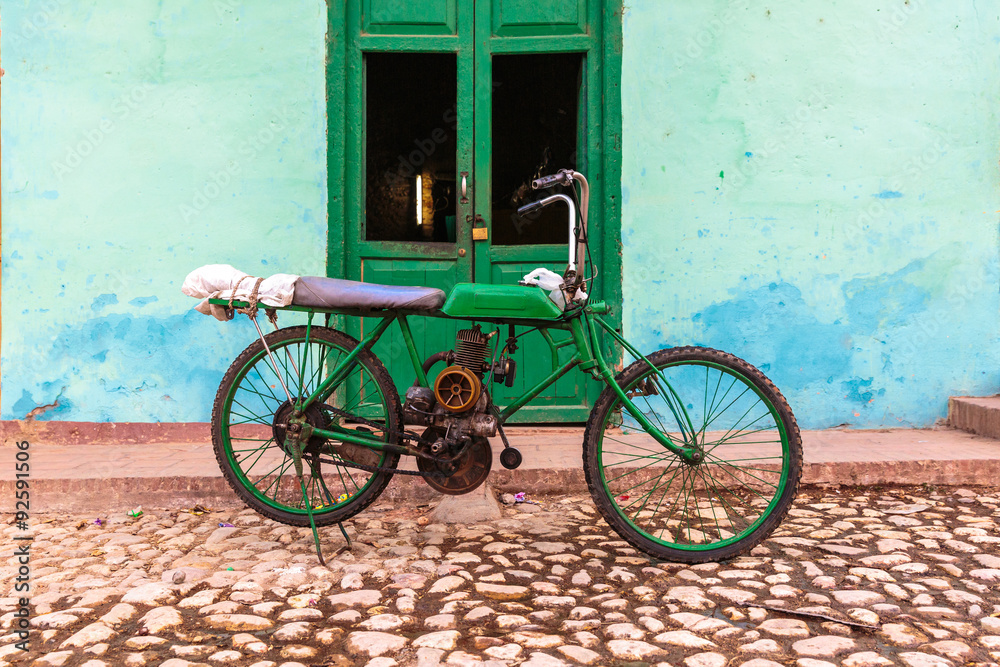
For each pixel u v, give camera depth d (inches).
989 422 147.4
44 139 157.5
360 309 99.0
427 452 97.7
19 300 157.9
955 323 158.9
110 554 101.0
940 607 78.4
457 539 105.3
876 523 110.3
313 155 157.8
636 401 153.7
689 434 101.9
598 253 162.1
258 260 158.2
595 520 114.6
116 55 156.6
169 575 89.6
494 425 94.7
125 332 158.1
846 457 134.8
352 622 76.9
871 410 159.2
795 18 156.4
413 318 161.3
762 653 68.4
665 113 157.4
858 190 157.6
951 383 159.3
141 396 157.9
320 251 158.2
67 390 157.9
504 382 98.0
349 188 162.6
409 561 95.4
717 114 157.2
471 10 162.6
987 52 157.1
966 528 106.2
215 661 68.0
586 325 100.7
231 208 157.9
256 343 103.4
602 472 97.6
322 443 101.0
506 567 93.1
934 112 157.3
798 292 158.6
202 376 157.6
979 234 157.9
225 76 156.9
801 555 96.3
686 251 158.1
